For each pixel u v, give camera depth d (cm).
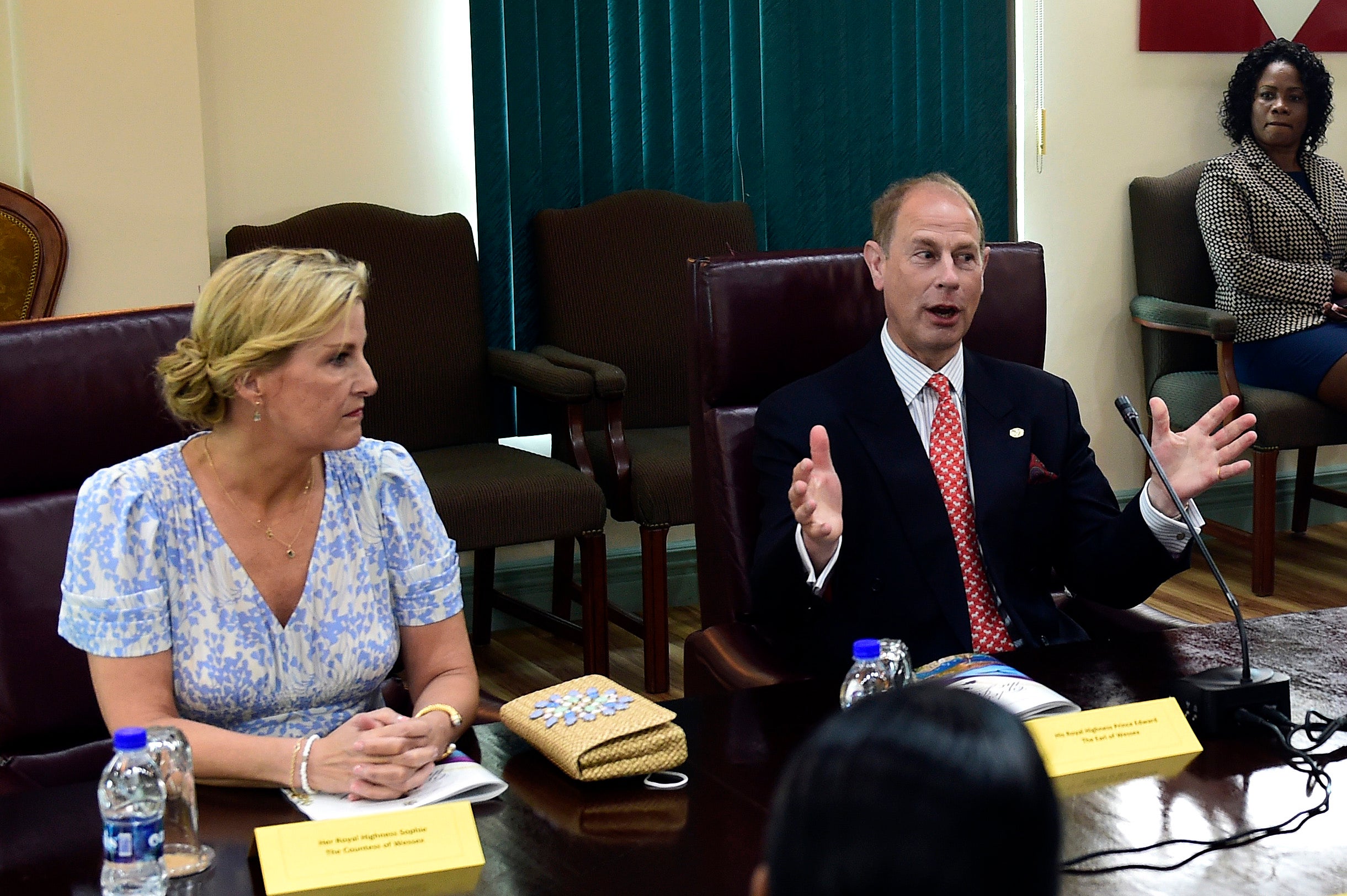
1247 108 409
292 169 341
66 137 302
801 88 383
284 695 150
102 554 142
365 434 327
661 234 355
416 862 109
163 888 107
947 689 41
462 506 292
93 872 108
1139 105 424
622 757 126
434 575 159
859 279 212
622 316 351
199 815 122
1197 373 408
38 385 164
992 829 37
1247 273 390
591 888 105
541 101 355
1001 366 206
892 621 193
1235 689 136
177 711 148
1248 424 168
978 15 401
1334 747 133
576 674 336
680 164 374
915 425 198
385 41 347
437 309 334
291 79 338
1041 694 139
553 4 351
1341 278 388
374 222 328
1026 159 415
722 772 128
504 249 356
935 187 196
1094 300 428
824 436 160
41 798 123
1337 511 462
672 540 390
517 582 374
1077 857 109
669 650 354
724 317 206
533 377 316
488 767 130
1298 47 402
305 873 108
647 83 366
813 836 38
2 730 162
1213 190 400
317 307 140
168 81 308
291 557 151
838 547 172
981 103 406
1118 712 133
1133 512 180
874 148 396
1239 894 102
